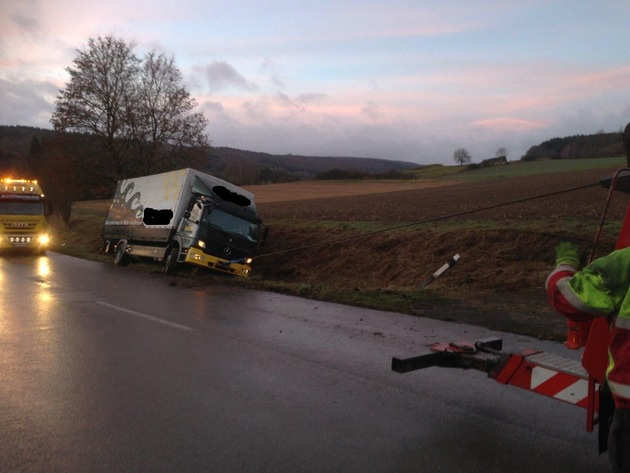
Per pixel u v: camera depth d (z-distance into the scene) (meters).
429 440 4.32
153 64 39.34
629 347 2.70
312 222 26.59
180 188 18.19
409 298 11.08
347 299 11.05
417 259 16.70
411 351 7.06
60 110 37.84
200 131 40.28
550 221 18.61
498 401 5.20
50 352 7.00
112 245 23.62
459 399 5.25
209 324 8.87
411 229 20.19
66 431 4.50
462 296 11.55
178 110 39.91
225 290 13.24
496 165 104.81
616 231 15.07
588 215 20.05
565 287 2.91
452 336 7.89
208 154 40.78
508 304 10.38
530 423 4.65
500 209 25.77
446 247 16.62
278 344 7.47
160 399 5.27
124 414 4.88
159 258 18.23
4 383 5.73
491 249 15.34
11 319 9.14
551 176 60.06
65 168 38.16
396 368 4.60
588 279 2.85
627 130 3.47
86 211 52.66
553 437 4.36
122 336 7.95
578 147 105.19
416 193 49.47
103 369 6.26
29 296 11.73
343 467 3.87
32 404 5.12
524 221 19.31
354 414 4.88
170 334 8.10
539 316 9.16
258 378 5.93
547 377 3.94
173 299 11.62
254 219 17.91
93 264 20.62
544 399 5.25
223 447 4.21
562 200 28.25
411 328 8.47
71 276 15.83
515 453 4.07
